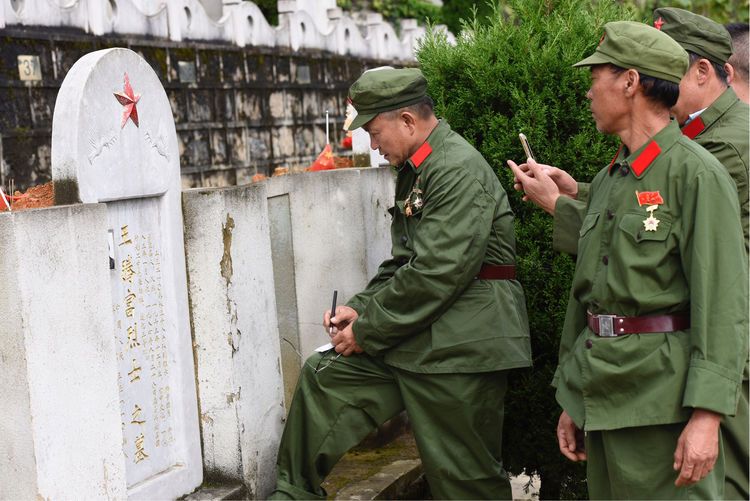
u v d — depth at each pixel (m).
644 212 2.46
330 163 4.79
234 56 6.95
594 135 3.41
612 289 2.50
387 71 3.20
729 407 2.29
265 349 3.47
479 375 3.12
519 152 3.45
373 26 8.87
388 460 4.04
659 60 2.48
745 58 3.31
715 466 2.48
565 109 3.42
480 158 3.15
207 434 3.32
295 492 3.26
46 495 2.57
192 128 6.50
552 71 3.41
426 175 3.12
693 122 2.92
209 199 3.20
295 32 7.66
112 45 5.82
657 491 2.46
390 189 4.73
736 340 2.32
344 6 10.33
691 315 2.36
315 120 7.95
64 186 2.74
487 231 3.04
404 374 3.17
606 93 2.56
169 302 3.17
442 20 10.86
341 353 3.25
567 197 3.00
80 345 2.68
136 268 3.03
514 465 3.72
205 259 3.23
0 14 5.04
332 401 3.25
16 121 5.17
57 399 2.60
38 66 5.30
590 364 2.53
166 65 6.25
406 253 3.25
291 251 3.96
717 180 2.39
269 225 3.78
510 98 3.47
